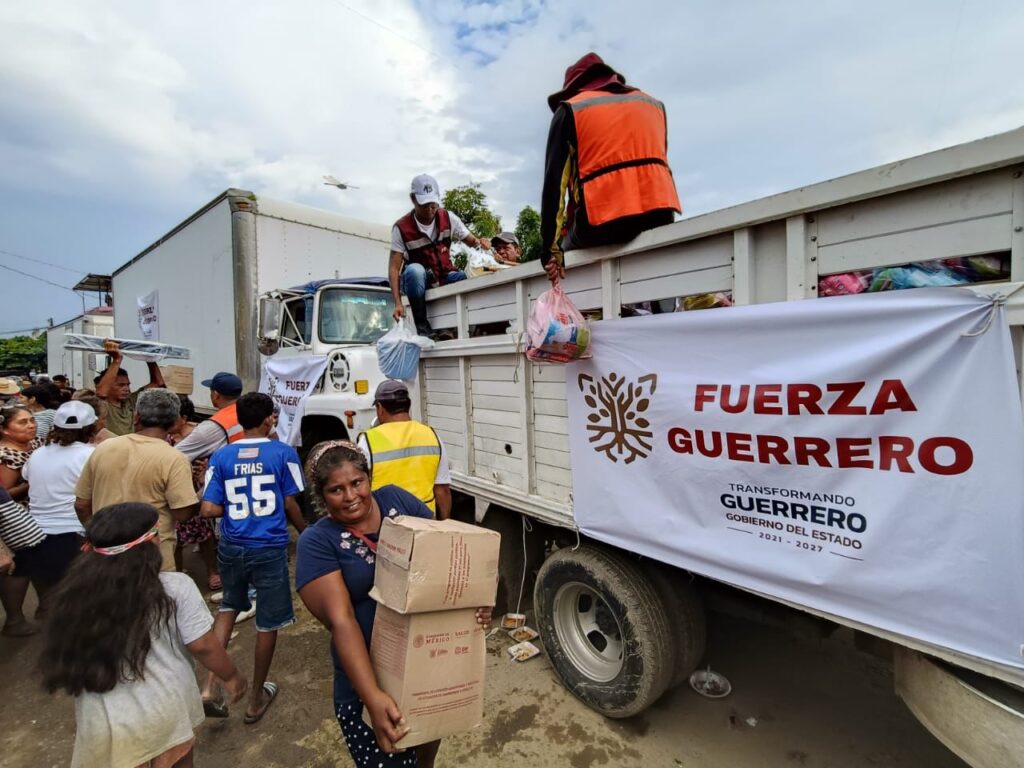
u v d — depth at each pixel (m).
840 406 1.61
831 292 1.72
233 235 5.96
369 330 5.72
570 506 2.60
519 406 2.87
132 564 1.66
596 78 2.53
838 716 2.65
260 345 5.83
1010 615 1.35
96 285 16.39
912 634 1.53
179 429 4.71
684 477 2.04
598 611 2.70
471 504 3.75
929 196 1.47
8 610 3.66
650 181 2.23
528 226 9.98
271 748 2.58
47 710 2.95
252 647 3.50
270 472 2.86
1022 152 1.27
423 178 3.80
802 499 1.72
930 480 1.45
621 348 2.23
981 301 1.36
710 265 1.99
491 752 2.46
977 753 1.46
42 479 3.54
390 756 1.66
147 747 1.65
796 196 1.69
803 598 1.75
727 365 1.88
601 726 2.60
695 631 2.46
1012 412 1.32
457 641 1.53
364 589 1.62
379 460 2.59
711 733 2.54
